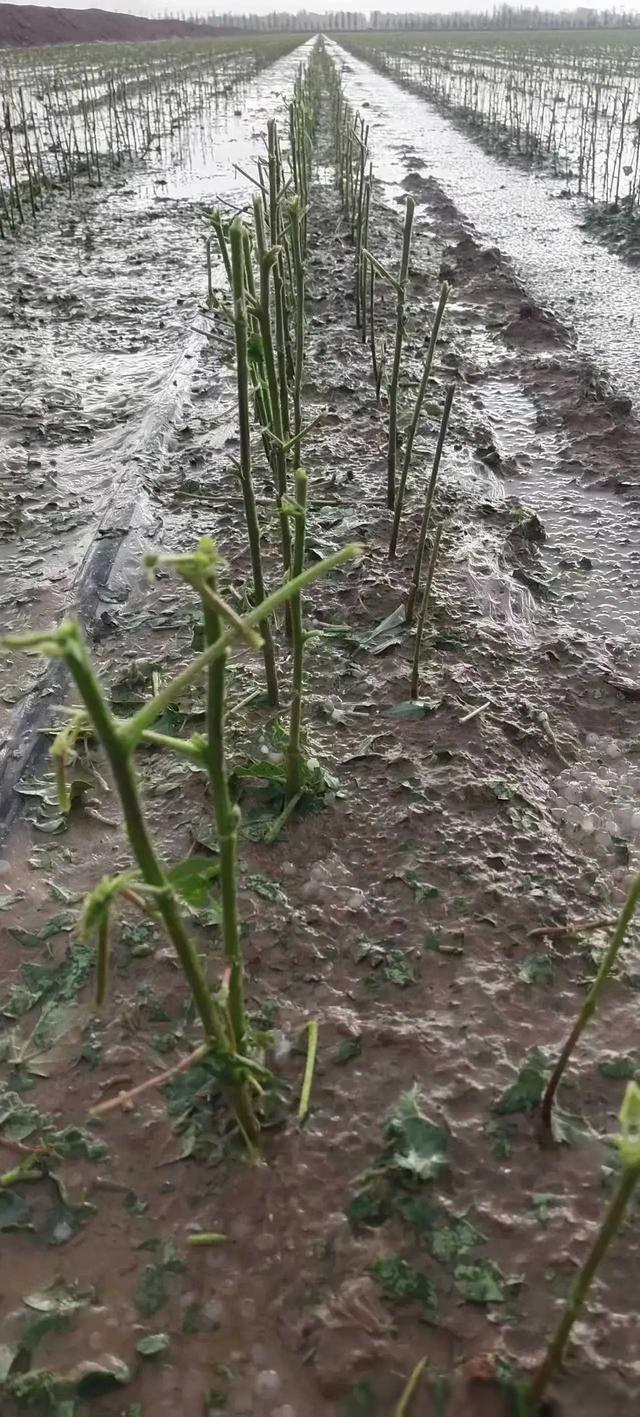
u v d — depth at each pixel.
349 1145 1.33
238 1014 1.21
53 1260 1.23
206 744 0.97
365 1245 1.23
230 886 1.08
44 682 2.26
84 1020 1.51
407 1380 1.11
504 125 11.63
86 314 5.00
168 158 10.09
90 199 8.02
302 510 1.50
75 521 3.00
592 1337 1.13
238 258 1.59
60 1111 1.39
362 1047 1.46
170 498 3.15
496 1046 1.46
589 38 35.19
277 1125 1.35
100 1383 1.12
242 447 1.82
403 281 2.65
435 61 22.61
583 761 2.09
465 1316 1.16
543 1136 1.34
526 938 1.63
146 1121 1.37
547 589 2.76
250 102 15.34
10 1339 1.16
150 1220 1.27
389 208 7.50
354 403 3.83
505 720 2.14
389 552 2.73
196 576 0.84
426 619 2.45
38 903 1.73
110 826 1.89
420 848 1.79
